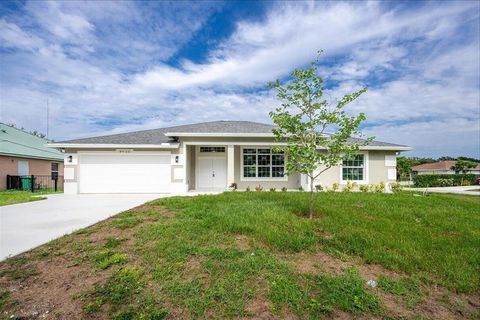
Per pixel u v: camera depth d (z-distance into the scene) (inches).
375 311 128.0
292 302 130.6
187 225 236.7
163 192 597.6
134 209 331.9
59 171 983.6
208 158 690.2
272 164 669.3
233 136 607.5
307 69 272.5
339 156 270.2
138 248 187.2
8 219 294.7
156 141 621.0
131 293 135.3
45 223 273.9
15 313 121.3
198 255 175.6
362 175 634.8
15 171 788.0
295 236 207.0
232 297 133.9
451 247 197.6
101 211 345.1
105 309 125.0
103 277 149.6
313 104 273.0
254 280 147.6
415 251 187.5
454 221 270.2
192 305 127.7
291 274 154.6
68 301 129.6
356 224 245.8
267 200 377.4
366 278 156.2
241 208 309.7
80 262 167.0
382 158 639.8
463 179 1270.9
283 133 287.7
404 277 158.7
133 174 598.9
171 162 599.8
